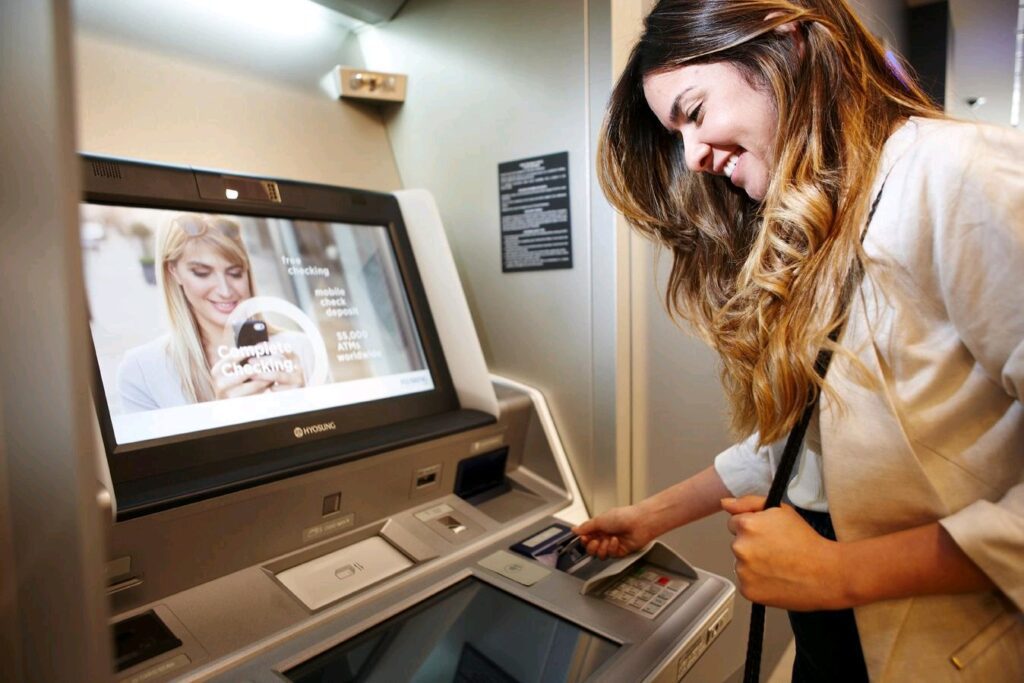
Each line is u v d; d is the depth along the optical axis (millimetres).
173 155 1381
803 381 716
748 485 1071
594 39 1362
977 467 657
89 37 1283
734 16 750
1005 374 593
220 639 896
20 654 485
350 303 1380
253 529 1018
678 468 1601
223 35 1492
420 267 1539
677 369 1552
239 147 1496
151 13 1375
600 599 1048
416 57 1729
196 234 1164
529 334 1611
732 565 1683
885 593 642
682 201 1080
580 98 1406
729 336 875
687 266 1127
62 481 426
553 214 1505
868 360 678
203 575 972
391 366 1406
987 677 665
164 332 1074
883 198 679
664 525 1144
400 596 1048
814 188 692
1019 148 589
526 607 1040
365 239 1461
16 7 410
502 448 1486
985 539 584
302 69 1647
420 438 1249
